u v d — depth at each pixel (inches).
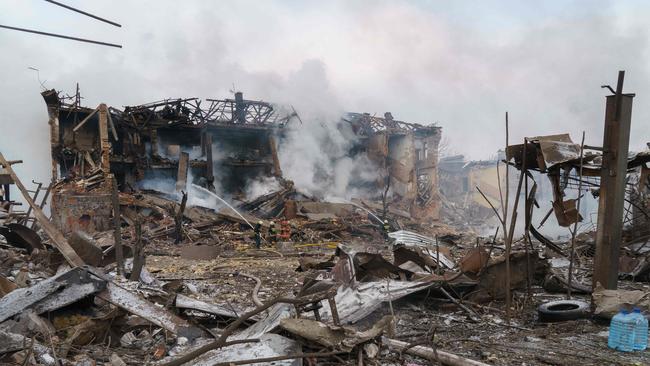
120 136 1349.7
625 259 514.3
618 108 326.0
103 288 248.4
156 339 247.3
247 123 1545.3
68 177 1135.6
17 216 636.1
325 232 1240.8
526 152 365.4
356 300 291.9
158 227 1087.0
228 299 404.8
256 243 1003.9
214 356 201.6
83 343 230.7
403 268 407.5
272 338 212.1
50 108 1202.0
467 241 1165.1
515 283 373.4
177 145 1489.9
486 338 275.1
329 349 206.2
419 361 222.7
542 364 226.5
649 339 263.6
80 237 392.2
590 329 289.3
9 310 228.4
